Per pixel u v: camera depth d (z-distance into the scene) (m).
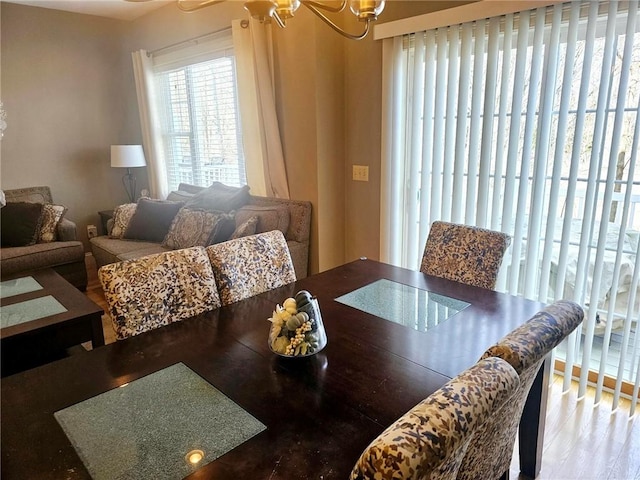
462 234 2.02
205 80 3.92
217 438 0.97
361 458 0.63
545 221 2.27
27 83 4.05
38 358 1.97
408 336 1.42
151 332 1.49
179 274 1.64
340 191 3.23
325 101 2.98
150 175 4.66
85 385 1.18
